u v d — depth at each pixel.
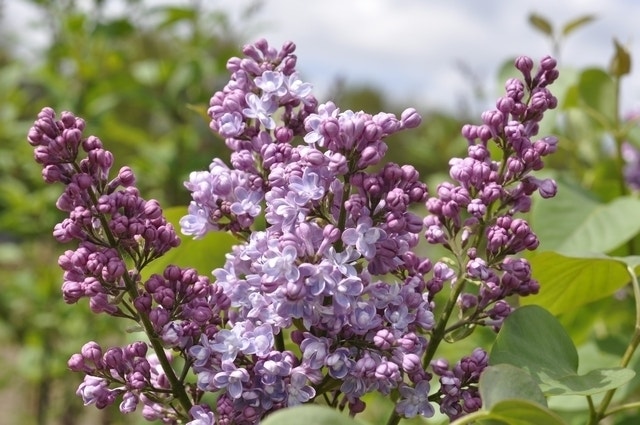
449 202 0.58
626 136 1.00
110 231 0.55
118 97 1.55
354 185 0.56
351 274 0.54
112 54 1.60
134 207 0.55
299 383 0.54
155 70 1.55
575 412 0.76
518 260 0.58
